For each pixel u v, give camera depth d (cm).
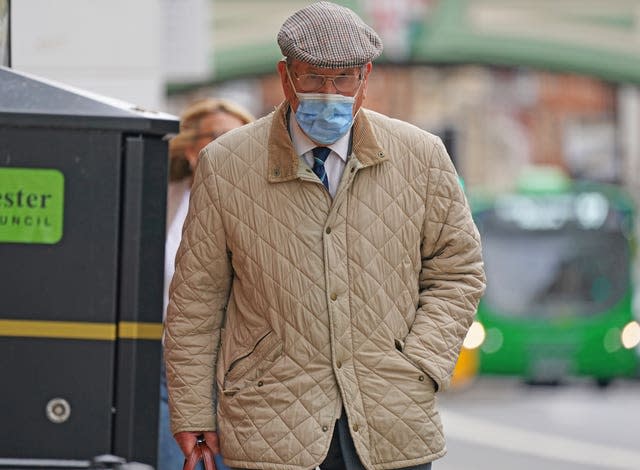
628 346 4631
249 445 960
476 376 4591
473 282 999
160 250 750
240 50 6650
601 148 9281
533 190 4878
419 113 8875
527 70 7431
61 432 748
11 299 743
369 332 964
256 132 994
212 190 987
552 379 4606
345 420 963
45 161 741
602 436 3278
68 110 739
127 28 1869
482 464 2805
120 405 751
